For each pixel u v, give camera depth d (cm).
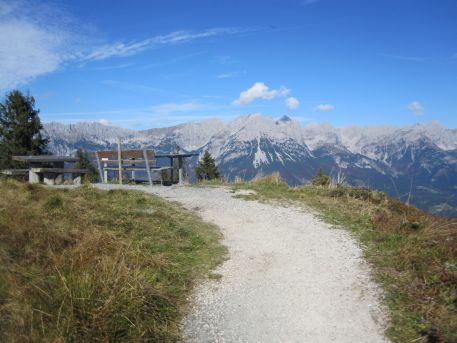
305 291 378
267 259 457
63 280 312
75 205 533
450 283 358
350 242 502
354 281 393
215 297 370
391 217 588
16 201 489
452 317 312
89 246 391
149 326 303
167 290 365
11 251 358
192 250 472
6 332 259
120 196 650
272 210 652
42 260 360
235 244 504
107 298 305
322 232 544
